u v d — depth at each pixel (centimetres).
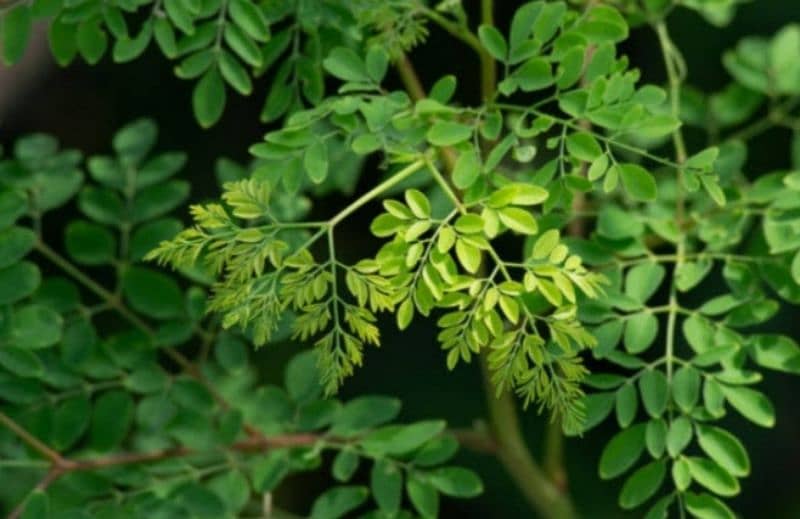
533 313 113
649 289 118
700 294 158
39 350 125
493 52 113
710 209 122
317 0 117
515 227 109
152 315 126
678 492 115
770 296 161
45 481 124
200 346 140
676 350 155
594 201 127
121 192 127
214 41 117
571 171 117
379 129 113
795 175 116
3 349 120
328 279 109
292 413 125
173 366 141
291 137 113
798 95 131
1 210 120
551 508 130
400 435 122
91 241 127
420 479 121
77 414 125
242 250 109
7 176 127
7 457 127
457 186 111
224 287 109
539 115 112
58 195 127
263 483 124
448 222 109
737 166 127
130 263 127
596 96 112
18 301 125
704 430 115
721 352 116
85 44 117
